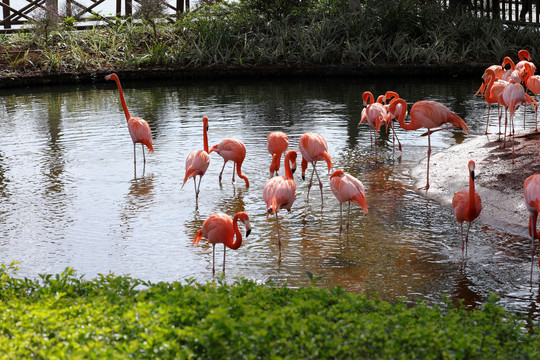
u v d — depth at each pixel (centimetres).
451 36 1947
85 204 800
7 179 906
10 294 459
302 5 2134
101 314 395
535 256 625
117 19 2112
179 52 1925
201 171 803
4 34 2052
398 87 1659
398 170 942
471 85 1662
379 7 2061
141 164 989
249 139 1128
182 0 2270
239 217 592
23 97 1630
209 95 1617
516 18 2030
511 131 1109
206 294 432
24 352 344
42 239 682
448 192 821
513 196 760
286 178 703
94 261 624
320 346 360
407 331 380
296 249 656
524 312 505
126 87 1780
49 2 2155
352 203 807
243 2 2153
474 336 383
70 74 1834
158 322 377
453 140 1107
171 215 763
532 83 1086
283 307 425
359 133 1170
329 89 1664
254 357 335
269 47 1952
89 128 1246
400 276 584
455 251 645
